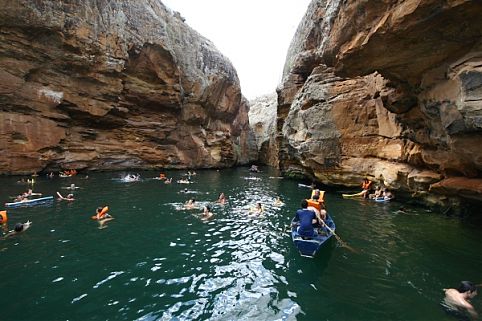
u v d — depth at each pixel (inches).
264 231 409.7
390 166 604.4
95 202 569.6
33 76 870.4
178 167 1375.5
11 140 808.3
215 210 547.8
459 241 353.4
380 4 291.0
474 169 385.1
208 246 341.1
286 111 1132.5
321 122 778.8
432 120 385.4
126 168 1161.4
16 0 781.3
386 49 323.0
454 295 223.3
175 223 442.3
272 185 941.2
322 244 314.3
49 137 889.5
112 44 1019.9
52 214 465.7
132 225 423.2
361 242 349.4
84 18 931.3
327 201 620.4
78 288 231.3
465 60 287.6
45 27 842.8
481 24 263.0
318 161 781.3
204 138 1577.3
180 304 211.5
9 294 219.5
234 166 1894.7
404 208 546.6
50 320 187.8
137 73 1164.5
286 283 245.9
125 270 268.4
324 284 244.5
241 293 228.8
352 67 370.3
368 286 240.5
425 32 287.7
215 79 1603.1
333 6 348.2
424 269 273.9
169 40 1248.2
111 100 1069.1
